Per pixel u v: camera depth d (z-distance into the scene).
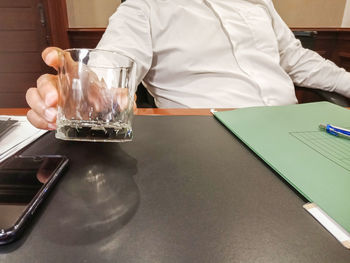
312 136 0.34
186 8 0.72
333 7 1.57
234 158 0.29
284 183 0.24
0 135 0.33
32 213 0.18
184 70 0.72
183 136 0.35
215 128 0.38
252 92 0.71
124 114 0.27
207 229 0.18
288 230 0.18
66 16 1.59
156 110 0.49
